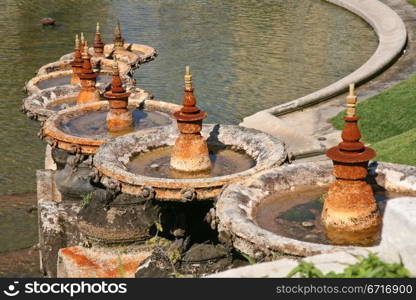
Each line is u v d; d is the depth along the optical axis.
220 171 10.84
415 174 9.45
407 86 20.53
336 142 17.52
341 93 21.14
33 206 15.93
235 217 8.34
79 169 13.01
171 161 10.89
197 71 24.98
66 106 15.75
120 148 11.22
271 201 9.32
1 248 14.39
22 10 35.41
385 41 28.12
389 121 18.38
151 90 23.17
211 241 10.48
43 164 18.00
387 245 5.60
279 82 23.81
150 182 9.85
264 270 6.11
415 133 15.91
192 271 9.52
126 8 35.22
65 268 11.62
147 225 11.64
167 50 27.69
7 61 26.55
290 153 10.70
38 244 14.12
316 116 19.58
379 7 34.31
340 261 6.08
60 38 29.94
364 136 18.02
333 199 8.59
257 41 28.97
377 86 22.45
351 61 26.50
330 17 33.88
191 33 30.17
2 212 15.80
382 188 9.54
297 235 8.53
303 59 26.50
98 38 22.53
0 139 19.47
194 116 10.66
